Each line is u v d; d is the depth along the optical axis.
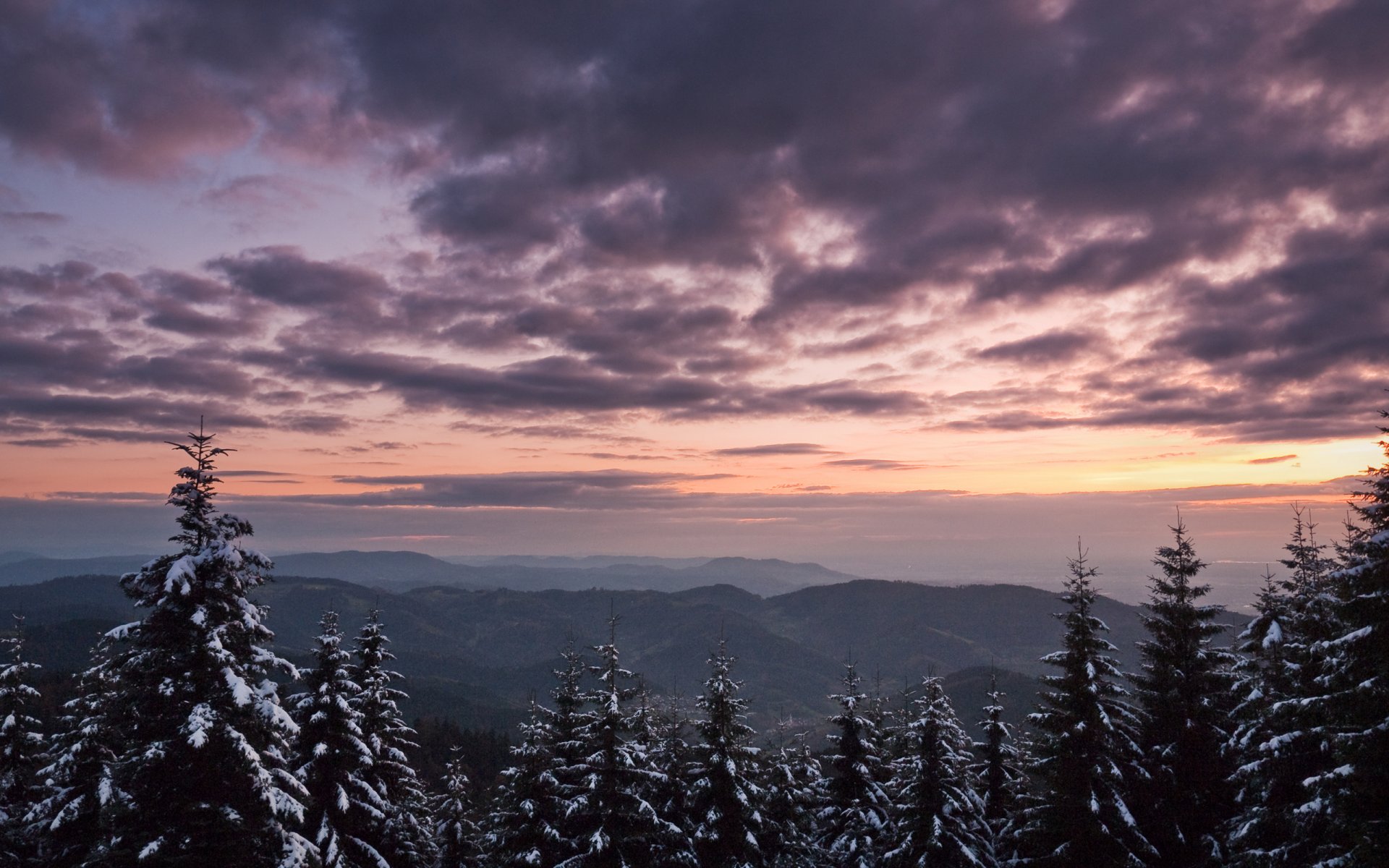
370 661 28.06
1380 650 17.72
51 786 26.30
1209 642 28.14
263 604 19.48
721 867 27.61
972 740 34.69
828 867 31.22
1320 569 25.73
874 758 31.59
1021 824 27.70
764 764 32.53
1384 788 17.61
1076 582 27.34
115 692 24.34
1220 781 26.05
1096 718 25.53
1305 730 21.72
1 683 27.09
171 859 16.97
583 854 26.05
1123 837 25.30
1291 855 21.61
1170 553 28.20
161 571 18.25
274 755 19.06
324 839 23.20
